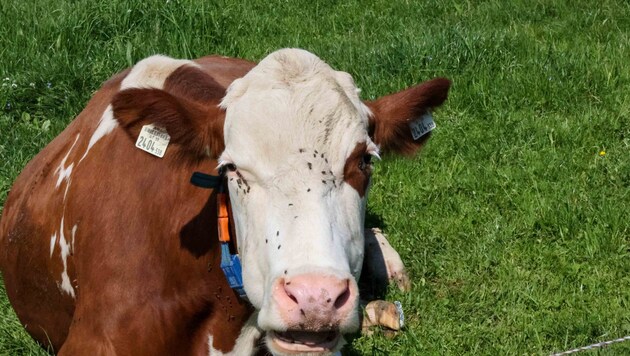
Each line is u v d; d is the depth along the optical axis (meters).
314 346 2.32
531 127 4.27
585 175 3.96
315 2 6.35
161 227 2.67
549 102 4.55
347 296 2.27
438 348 3.22
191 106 2.54
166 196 2.67
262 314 2.31
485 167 4.00
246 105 2.45
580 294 3.40
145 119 2.54
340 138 2.43
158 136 2.56
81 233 2.77
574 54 4.92
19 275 3.11
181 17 5.17
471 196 3.88
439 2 6.18
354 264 2.40
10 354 3.17
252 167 2.40
